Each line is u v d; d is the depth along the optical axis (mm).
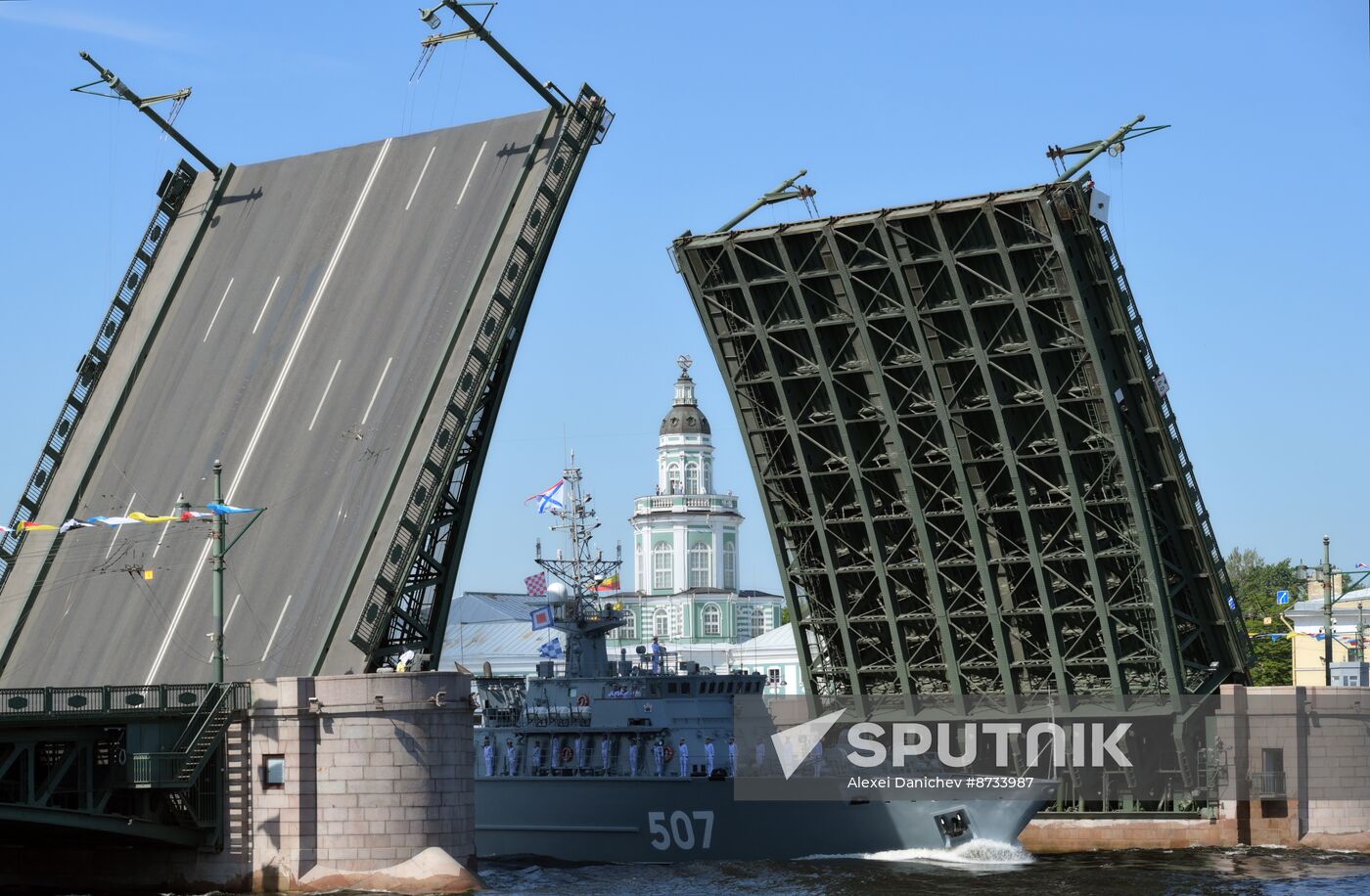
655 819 51875
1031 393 52375
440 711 41875
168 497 51438
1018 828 53969
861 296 52281
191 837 42250
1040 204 48438
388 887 40781
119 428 53875
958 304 51094
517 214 49062
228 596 48656
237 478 50344
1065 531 54594
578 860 52594
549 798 53281
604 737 53344
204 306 54094
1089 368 51344
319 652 46031
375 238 51438
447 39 49312
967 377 52375
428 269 49750
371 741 41344
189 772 41281
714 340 55062
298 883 41219
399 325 49469
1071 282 49656
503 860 53469
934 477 55094
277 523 48781
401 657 52469
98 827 40438
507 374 49688
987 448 53812
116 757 41625
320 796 41625
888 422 53875
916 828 53438
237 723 42250
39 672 51250
